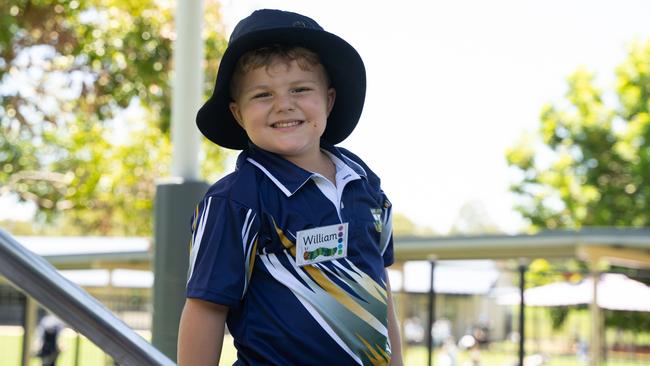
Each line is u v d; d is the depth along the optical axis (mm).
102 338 1818
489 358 26016
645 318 19875
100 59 13969
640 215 27500
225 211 2264
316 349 2229
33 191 18156
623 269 18422
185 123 5070
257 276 2277
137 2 14086
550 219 30125
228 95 2490
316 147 2453
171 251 4773
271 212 2266
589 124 28984
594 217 28266
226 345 10070
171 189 4812
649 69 28969
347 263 2295
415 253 14938
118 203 19875
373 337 2287
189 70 5086
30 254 1798
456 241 14484
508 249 14555
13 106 14023
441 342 26906
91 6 14031
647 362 19656
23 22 13617
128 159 19859
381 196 2500
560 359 23438
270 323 2240
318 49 2439
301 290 2246
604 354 15938
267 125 2359
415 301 25438
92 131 19172
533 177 30547
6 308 20344
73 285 1829
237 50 2375
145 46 14023
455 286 16016
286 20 2443
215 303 2229
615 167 28641
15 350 19844
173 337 4703
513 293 16703
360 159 2604
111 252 15102
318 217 2293
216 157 20250
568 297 16234
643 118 27500
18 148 17109
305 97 2385
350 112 2625
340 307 2258
